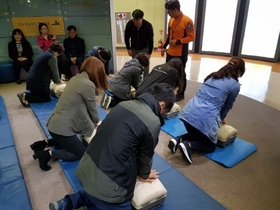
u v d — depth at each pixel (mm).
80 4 4711
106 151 1143
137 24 3795
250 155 2219
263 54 6422
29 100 3277
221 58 6824
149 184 1498
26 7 4480
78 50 4840
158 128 1181
